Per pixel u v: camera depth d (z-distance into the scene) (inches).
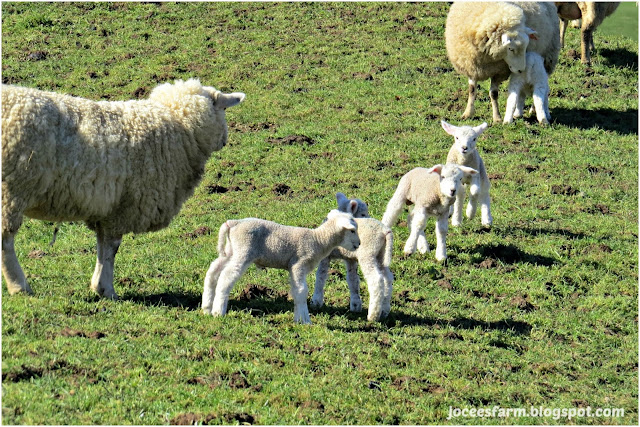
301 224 586.6
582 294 518.6
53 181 400.8
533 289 512.4
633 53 979.9
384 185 671.1
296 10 1071.0
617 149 760.3
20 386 333.7
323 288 460.4
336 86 878.4
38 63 894.4
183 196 462.0
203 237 566.3
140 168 426.9
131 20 1021.8
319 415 348.5
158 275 493.7
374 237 435.8
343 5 1090.1
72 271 487.2
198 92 460.8
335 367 388.5
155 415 331.9
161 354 379.6
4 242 409.7
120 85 855.1
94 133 409.7
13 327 380.2
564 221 622.5
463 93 865.5
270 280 494.3
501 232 594.2
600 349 452.1
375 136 772.0
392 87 876.6
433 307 478.6
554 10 792.9
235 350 390.0
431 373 398.0
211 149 470.3
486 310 481.7
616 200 669.3
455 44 758.5
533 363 426.6
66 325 394.6
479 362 416.5
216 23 1025.5
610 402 394.6
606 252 573.9
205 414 335.9
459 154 551.8
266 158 727.1
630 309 501.4
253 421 338.0
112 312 418.9
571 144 762.8
